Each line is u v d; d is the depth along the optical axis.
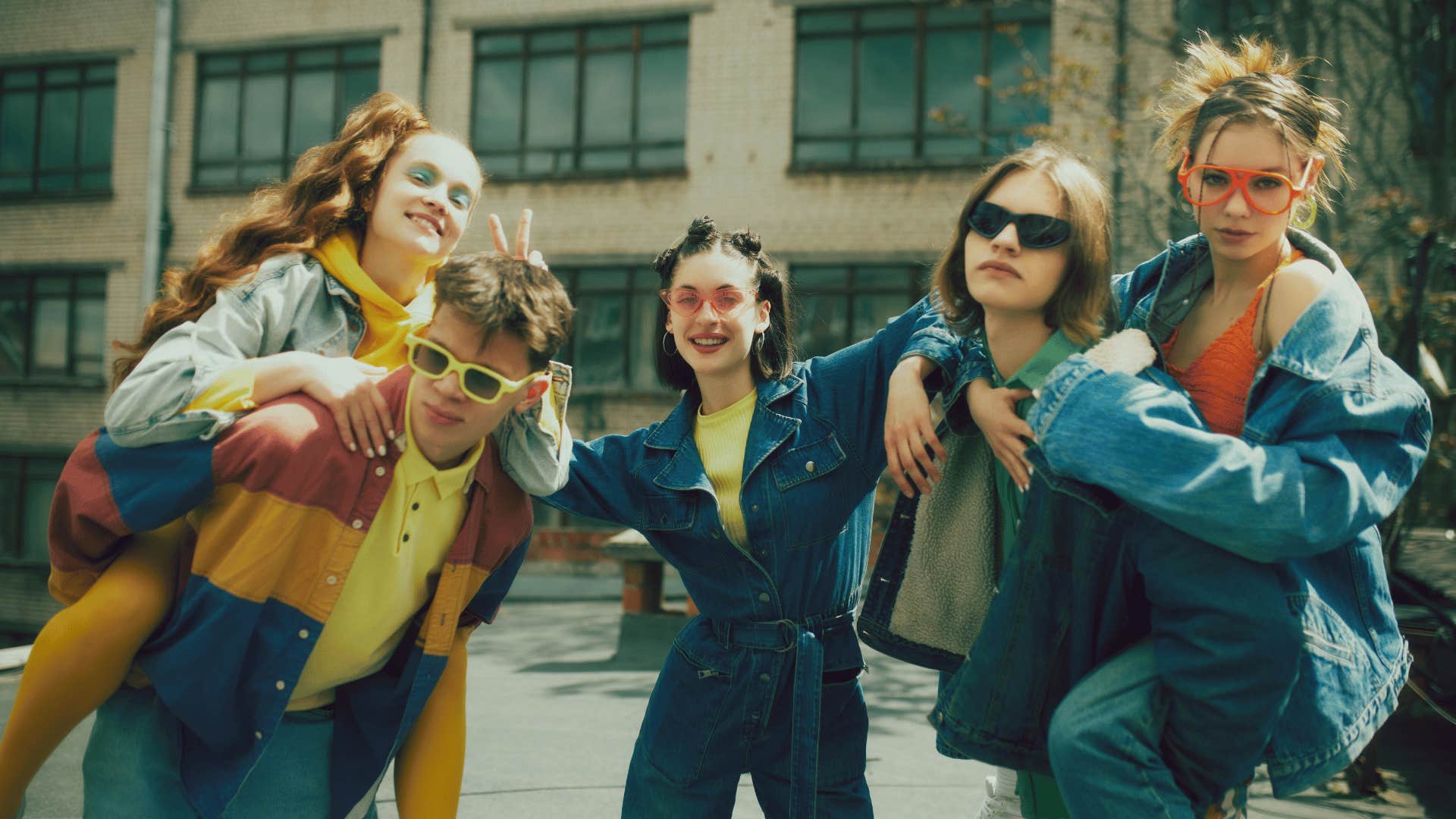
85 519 1.79
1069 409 1.63
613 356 14.34
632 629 6.69
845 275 13.62
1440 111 8.38
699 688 2.22
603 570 13.80
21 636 15.66
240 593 1.78
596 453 2.33
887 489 10.98
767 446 2.21
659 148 14.29
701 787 2.24
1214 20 11.86
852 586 2.29
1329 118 1.84
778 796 2.27
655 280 14.20
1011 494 2.07
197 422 1.73
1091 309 1.78
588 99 14.54
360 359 2.02
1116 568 1.75
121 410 1.73
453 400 1.74
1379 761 4.05
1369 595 1.79
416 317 2.08
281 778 1.95
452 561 1.94
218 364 1.79
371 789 2.00
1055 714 1.72
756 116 13.83
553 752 4.07
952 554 2.18
